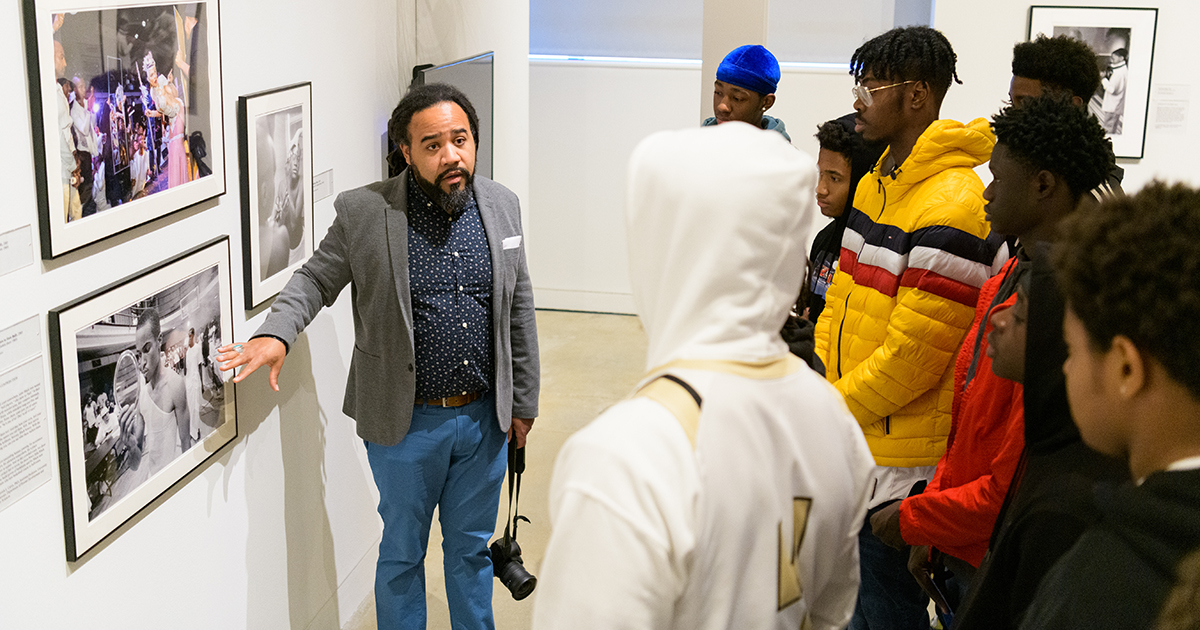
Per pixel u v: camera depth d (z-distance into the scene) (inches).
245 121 95.3
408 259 100.3
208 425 92.2
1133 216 35.1
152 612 85.8
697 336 38.2
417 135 96.8
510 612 129.5
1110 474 46.8
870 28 239.8
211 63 88.4
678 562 35.2
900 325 90.4
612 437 36.2
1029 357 50.9
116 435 78.3
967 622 53.3
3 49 65.1
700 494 35.6
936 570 79.9
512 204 107.7
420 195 102.2
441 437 103.7
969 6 189.9
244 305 99.5
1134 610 33.4
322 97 113.4
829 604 46.1
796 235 38.9
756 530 38.0
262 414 103.8
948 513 69.8
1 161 65.4
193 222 89.0
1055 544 47.1
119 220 76.7
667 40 257.4
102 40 73.4
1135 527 34.1
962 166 92.0
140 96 78.4
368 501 133.5
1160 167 192.9
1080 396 36.9
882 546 93.7
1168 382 33.6
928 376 90.7
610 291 275.1
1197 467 33.1
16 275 67.4
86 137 72.4
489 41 166.2
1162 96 189.3
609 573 35.0
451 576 113.1
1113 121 191.8
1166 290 32.9
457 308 102.0
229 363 88.8
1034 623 38.4
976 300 89.4
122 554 81.0
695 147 38.4
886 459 94.8
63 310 71.1
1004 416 68.7
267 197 101.2
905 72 96.7
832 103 241.9
